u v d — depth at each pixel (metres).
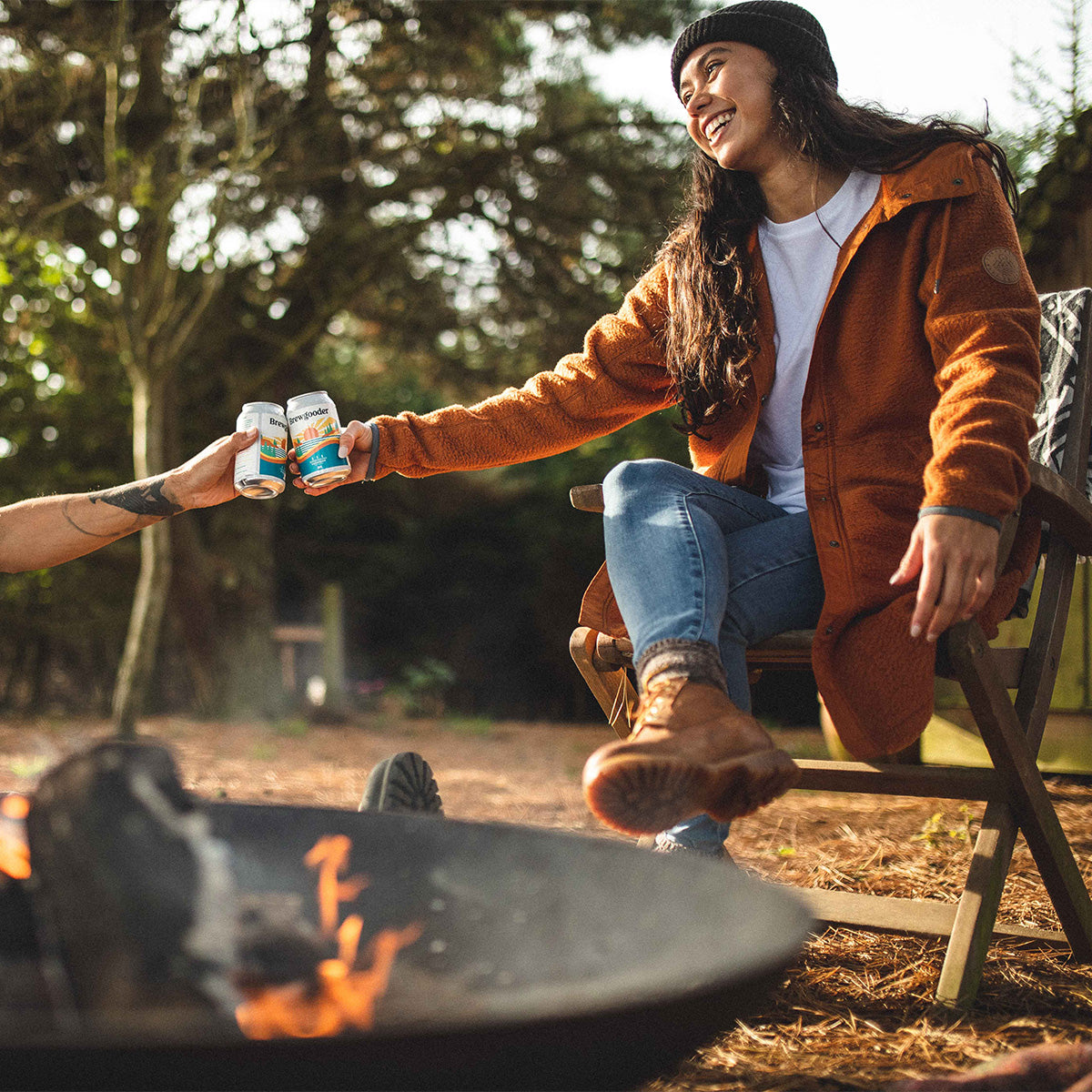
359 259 8.36
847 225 1.74
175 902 0.79
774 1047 1.40
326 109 7.21
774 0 1.80
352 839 1.19
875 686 1.54
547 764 5.31
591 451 11.70
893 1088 1.06
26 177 7.25
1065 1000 1.54
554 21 7.40
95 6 6.48
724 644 1.61
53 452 8.98
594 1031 0.73
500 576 11.79
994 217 1.63
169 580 8.60
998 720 1.55
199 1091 0.68
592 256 8.30
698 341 1.82
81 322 8.19
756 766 1.27
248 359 8.87
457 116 7.66
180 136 6.45
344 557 11.94
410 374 12.10
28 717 8.48
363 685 10.18
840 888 2.23
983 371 1.48
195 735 6.91
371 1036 0.67
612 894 1.03
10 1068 0.67
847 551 1.59
